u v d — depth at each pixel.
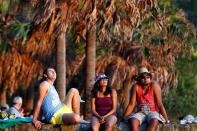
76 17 19.97
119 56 25.23
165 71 25.70
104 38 22.12
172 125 14.52
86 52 20.70
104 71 25.22
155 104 14.62
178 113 28.72
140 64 25.17
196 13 42.56
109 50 25.11
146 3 20.78
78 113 14.80
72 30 20.67
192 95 29.14
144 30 24.67
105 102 14.48
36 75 26.41
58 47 20.44
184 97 28.94
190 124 14.69
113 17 20.44
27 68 26.09
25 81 26.48
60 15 19.89
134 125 14.28
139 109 14.52
